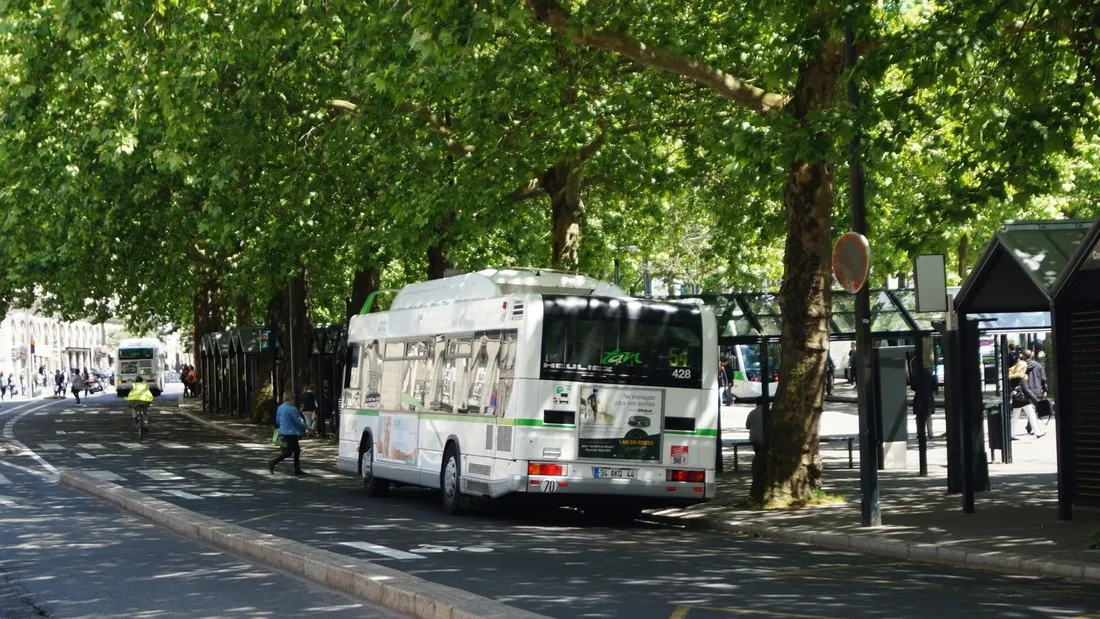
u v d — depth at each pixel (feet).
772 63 61.26
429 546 48.57
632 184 97.66
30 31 70.85
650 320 60.80
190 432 152.25
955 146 81.20
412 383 72.38
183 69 72.13
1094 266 47.88
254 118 85.40
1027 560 40.70
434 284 73.31
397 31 61.46
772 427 61.62
